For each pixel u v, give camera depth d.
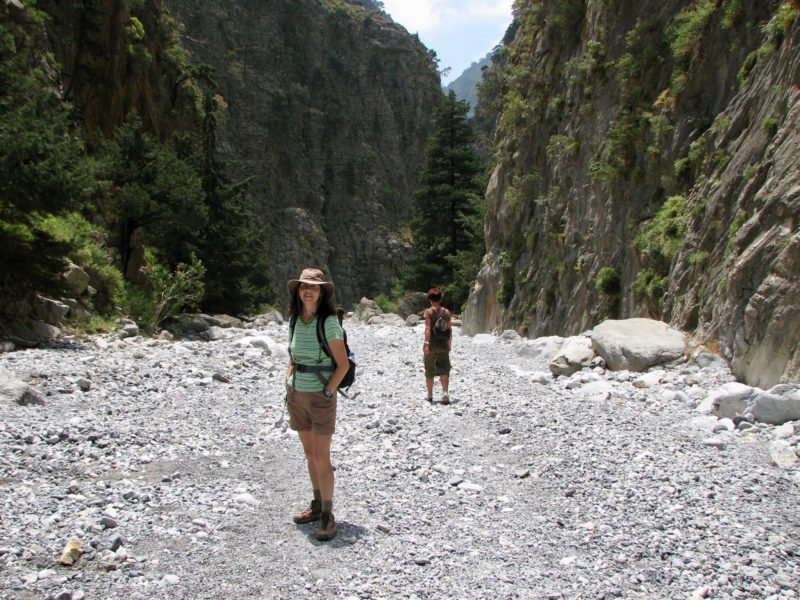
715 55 15.71
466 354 17.14
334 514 5.58
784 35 12.39
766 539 5.15
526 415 8.94
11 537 4.73
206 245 34.72
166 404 9.30
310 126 102.88
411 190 112.31
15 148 13.96
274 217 94.62
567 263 22.00
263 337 15.75
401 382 12.00
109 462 6.64
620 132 18.72
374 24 114.88
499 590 4.34
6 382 8.79
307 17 106.12
